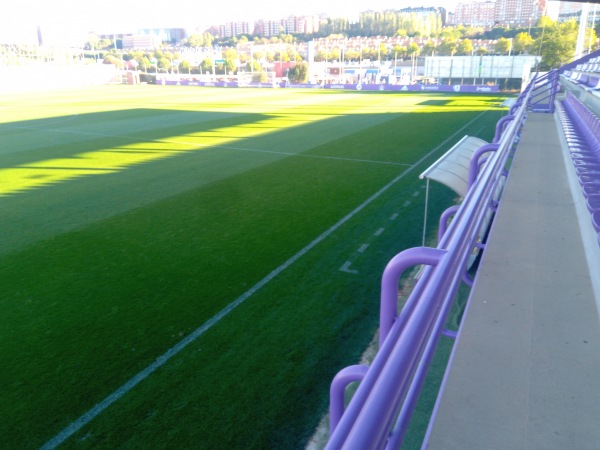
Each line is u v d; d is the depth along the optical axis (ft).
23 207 35.14
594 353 6.08
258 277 23.16
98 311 20.06
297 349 17.31
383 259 25.26
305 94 158.51
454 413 4.98
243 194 38.04
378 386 2.78
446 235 5.37
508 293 7.81
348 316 19.53
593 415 4.94
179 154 55.72
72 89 216.95
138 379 15.74
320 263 24.75
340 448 2.49
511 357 5.99
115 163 51.06
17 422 13.89
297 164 49.39
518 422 4.84
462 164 22.62
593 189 13.09
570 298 7.61
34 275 23.53
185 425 13.74
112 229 30.12
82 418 14.03
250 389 15.21
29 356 17.01
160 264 24.73
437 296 3.83
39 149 60.70
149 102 130.52
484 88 169.99
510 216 12.07
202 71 361.51
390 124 80.18
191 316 19.63
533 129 30.86
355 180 42.45
